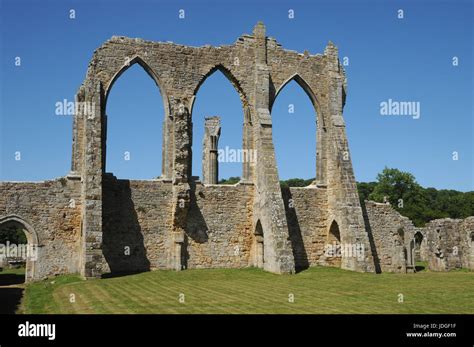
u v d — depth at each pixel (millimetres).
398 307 19391
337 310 18766
